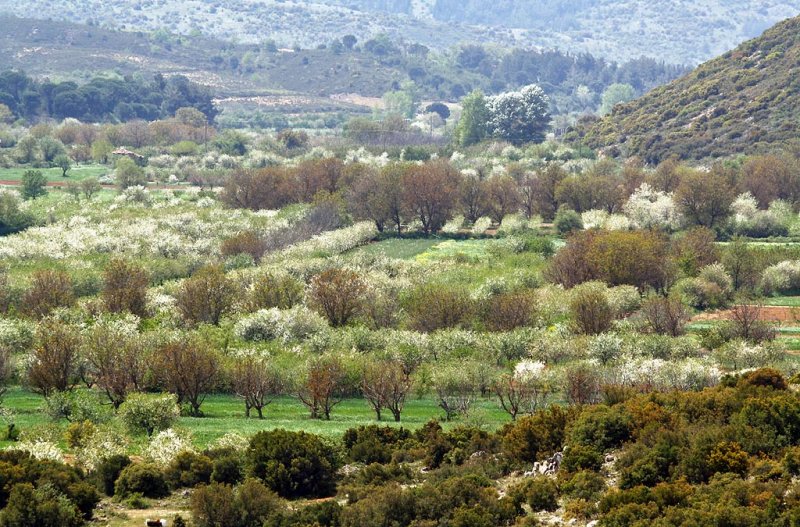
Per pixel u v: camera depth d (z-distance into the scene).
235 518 98.81
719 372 150.50
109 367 144.38
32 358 149.12
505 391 144.38
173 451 113.50
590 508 96.50
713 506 90.88
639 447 105.56
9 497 98.69
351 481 111.19
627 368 148.50
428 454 117.19
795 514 85.94
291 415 141.38
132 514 101.81
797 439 105.62
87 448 113.06
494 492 102.00
